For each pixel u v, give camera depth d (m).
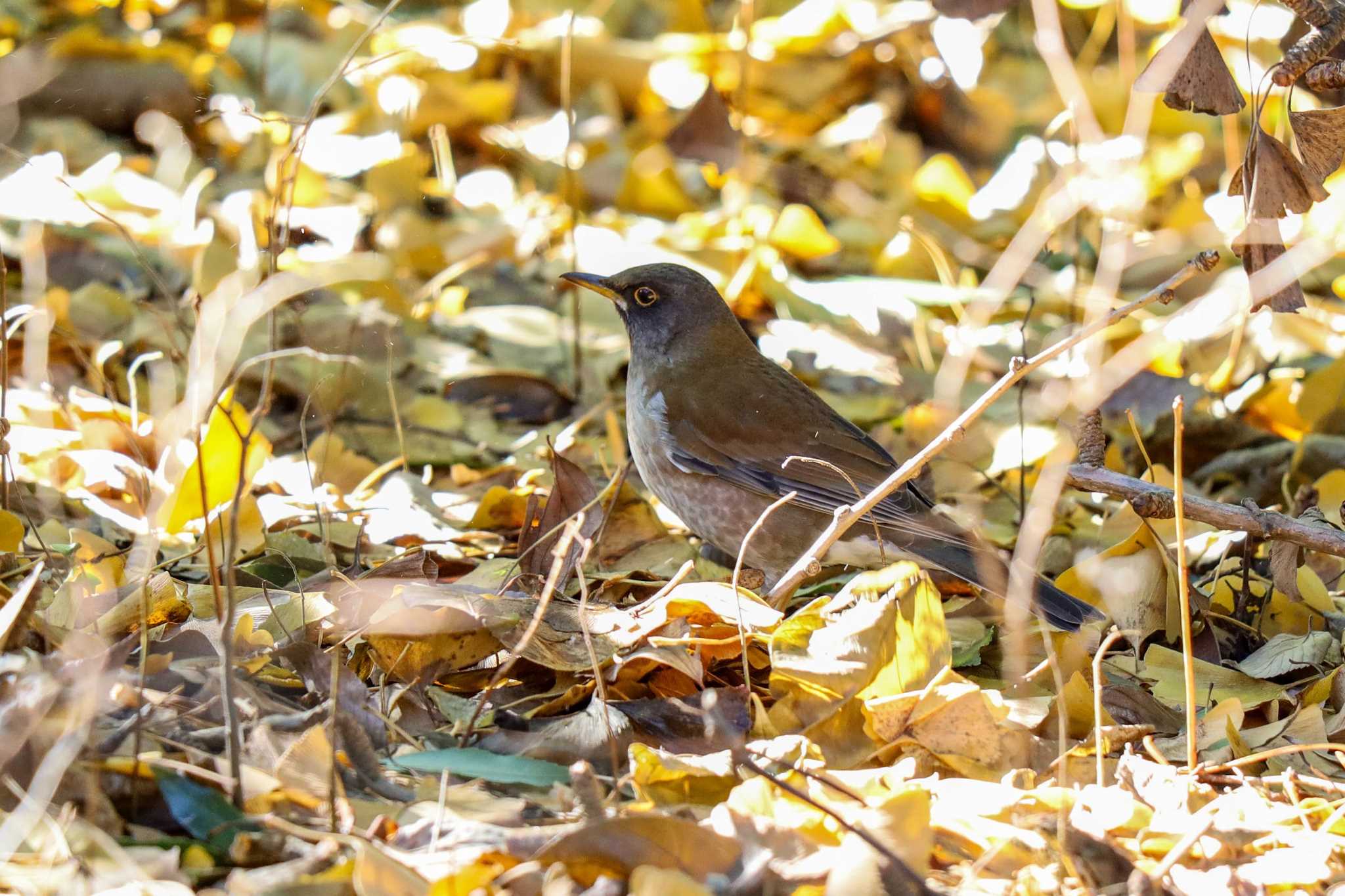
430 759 5.99
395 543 9.48
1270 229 7.61
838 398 13.10
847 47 18.47
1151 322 12.70
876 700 6.42
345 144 15.64
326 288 13.20
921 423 11.88
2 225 13.34
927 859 5.18
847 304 14.16
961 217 16.22
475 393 12.53
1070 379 10.98
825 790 5.77
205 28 17.50
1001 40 19.28
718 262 14.75
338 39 17.14
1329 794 6.41
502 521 9.94
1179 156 16.61
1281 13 14.16
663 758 5.82
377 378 12.13
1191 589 8.46
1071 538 10.39
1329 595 8.88
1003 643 7.89
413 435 11.76
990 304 8.56
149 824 5.37
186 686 6.41
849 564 9.65
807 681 6.54
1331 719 7.37
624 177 16.34
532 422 12.39
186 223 13.66
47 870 4.79
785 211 15.30
